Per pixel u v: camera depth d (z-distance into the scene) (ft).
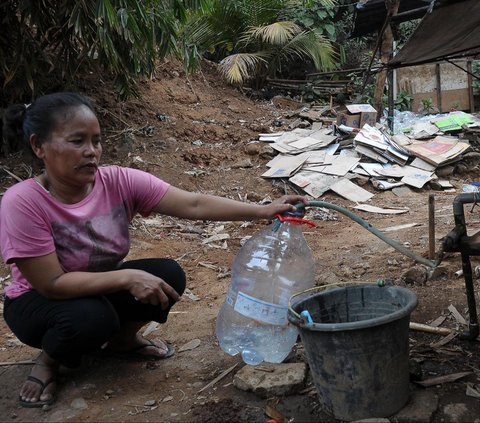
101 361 10.78
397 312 7.90
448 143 29.45
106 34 21.33
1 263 17.75
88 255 9.32
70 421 8.93
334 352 7.93
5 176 23.97
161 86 35.96
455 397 8.71
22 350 12.05
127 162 27.63
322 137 31.27
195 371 10.30
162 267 10.20
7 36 24.14
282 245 9.96
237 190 27.22
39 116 8.60
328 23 44.50
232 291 10.23
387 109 37.22
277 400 9.02
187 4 24.31
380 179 27.71
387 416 8.21
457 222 9.48
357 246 18.16
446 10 17.15
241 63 39.22
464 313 11.69
